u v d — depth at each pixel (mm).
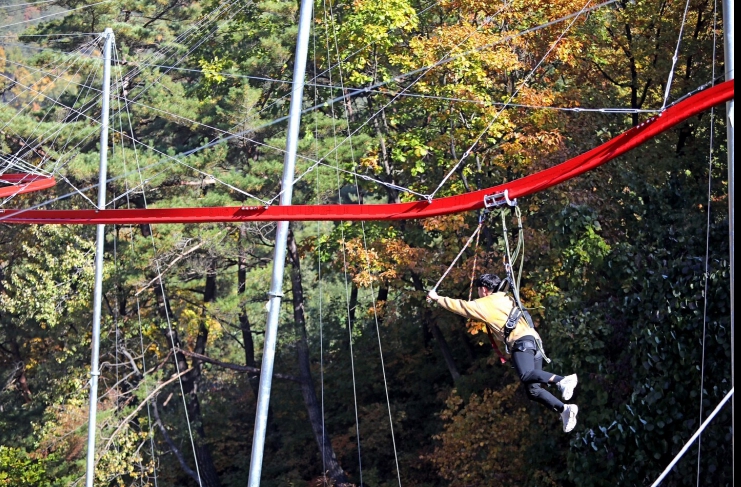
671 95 26016
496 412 24422
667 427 16984
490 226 27219
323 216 11578
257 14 31078
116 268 29500
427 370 34844
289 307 44125
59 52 31406
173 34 33906
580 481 18312
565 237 20797
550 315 20219
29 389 39250
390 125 31656
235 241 31641
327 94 31516
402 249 26750
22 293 32562
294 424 36375
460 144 27672
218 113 28172
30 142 30812
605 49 27422
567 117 25422
